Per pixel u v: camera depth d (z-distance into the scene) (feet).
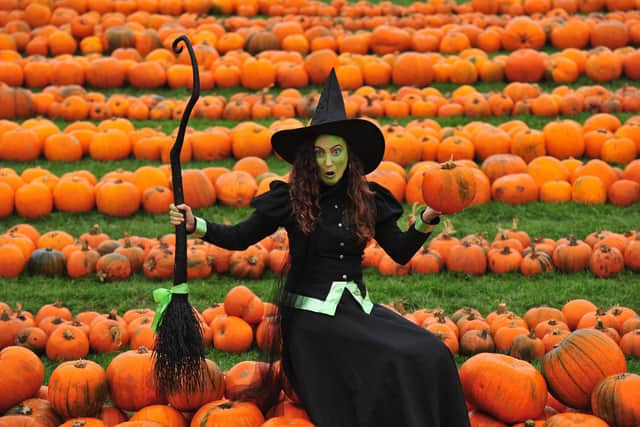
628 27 62.23
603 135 45.32
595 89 52.54
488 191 40.75
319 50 58.18
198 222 20.22
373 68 56.39
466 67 56.49
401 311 28.55
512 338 27.17
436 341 19.80
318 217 20.67
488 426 20.44
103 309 31.01
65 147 45.68
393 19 67.05
